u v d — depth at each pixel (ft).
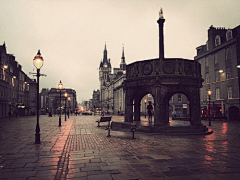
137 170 18.86
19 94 180.75
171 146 30.94
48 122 88.79
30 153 25.38
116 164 20.80
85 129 56.29
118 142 34.42
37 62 34.76
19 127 63.67
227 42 116.16
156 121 48.14
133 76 54.29
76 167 19.67
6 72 141.90
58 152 25.99
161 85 49.14
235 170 19.07
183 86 50.06
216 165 20.71
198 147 30.27
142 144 32.55
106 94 346.54
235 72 111.04
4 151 26.55
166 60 49.75
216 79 126.82
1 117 132.36
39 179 16.12
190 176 17.33
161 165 20.57
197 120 50.31
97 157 23.73
